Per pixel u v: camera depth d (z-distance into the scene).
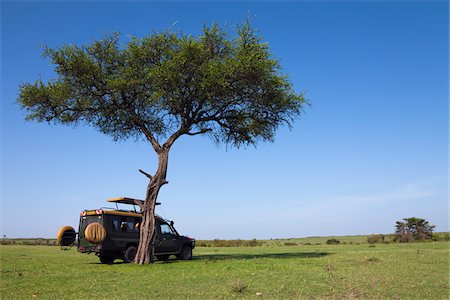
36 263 20.25
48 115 22.73
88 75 21.16
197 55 20.31
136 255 20.45
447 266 16.20
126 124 23.97
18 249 38.47
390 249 31.05
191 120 22.48
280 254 26.77
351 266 16.45
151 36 21.28
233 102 22.61
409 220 56.47
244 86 21.36
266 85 21.38
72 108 22.41
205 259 22.80
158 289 11.02
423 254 22.69
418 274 13.68
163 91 20.69
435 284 11.52
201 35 21.53
